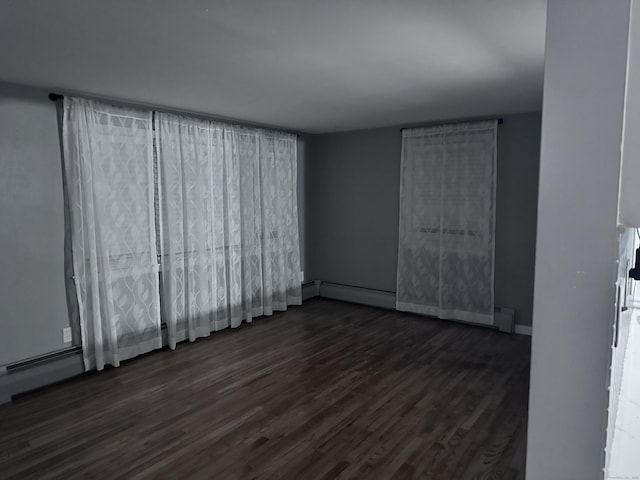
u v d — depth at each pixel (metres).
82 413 3.12
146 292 4.16
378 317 5.39
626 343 1.60
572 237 0.98
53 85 3.40
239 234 5.02
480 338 4.64
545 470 1.06
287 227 5.72
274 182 5.46
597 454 1.00
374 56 2.70
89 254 3.75
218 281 4.85
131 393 3.42
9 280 3.38
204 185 4.61
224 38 2.39
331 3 1.96
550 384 1.03
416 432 2.84
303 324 5.12
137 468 2.49
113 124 3.87
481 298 4.93
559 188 0.98
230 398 3.32
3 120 3.30
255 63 2.85
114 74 3.10
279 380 3.63
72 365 3.72
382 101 4.00
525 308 4.77
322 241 6.30
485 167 4.81
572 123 0.96
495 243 4.88
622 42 0.91
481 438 2.76
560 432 1.03
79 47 2.53
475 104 4.13
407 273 5.44
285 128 5.66
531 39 2.39
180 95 3.74
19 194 3.41
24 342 3.48
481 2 1.94
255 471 2.45
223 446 2.69
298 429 2.88
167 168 4.27
